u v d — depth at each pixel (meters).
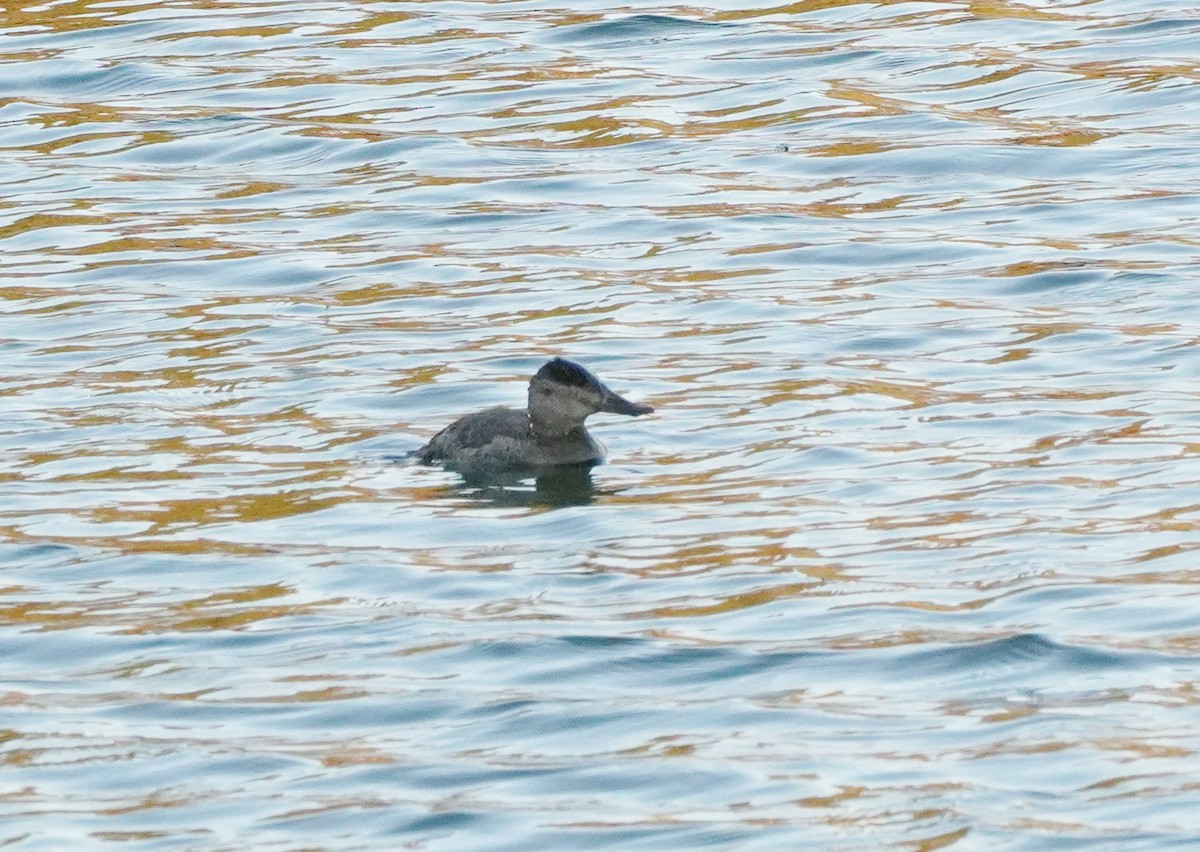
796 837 9.93
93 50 31.12
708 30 31.58
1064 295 20.30
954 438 16.33
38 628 13.03
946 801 10.23
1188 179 24.08
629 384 18.16
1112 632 12.34
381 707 11.64
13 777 10.87
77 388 18.42
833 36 30.95
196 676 12.19
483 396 18.00
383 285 21.55
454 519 14.95
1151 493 14.83
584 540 14.43
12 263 22.73
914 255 21.91
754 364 18.56
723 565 13.79
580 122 27.33
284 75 29.73
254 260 22.53
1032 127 26.36
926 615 12.73
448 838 10.05
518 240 23.00
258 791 10.62
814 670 11.98
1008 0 32.34
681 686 11.83
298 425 17.30
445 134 26.98
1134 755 10.68
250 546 14.48
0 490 15.77
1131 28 30.53
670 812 10.26
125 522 15.02
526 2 33.53
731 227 23.12
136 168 26.34
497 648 12.43
